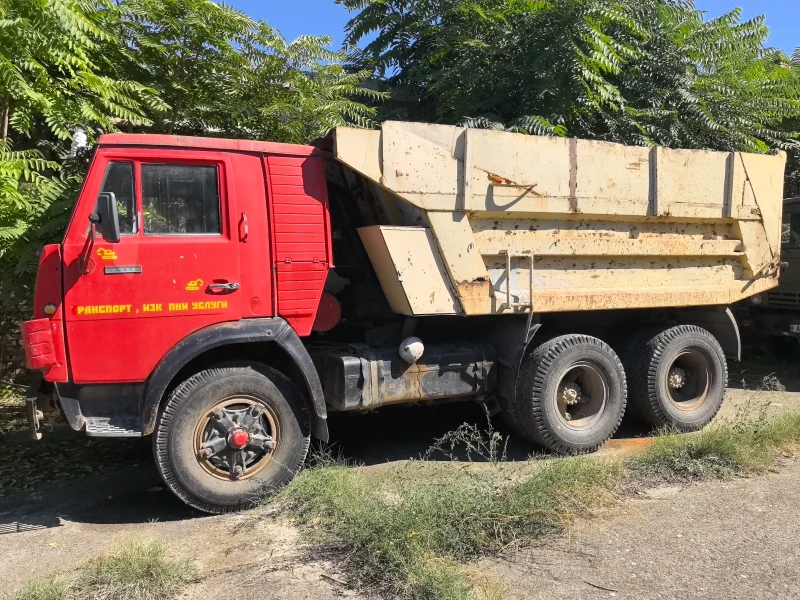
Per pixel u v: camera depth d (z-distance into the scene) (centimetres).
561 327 646
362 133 496
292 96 788
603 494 456
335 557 377
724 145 905
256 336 470
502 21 892
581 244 584
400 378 533
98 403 446
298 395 490
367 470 541
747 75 962
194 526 442
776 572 354
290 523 432
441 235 524
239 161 475
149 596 337
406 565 349
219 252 464
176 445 447
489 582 343
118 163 449
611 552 379
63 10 576
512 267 559
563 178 564
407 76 982
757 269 680
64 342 432
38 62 616
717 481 492
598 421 592
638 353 643
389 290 536
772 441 551
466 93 883
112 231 422
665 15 909
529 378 565
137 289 445
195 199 466
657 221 620
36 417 457
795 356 984
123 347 443
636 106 908
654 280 630
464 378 563
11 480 539
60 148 730
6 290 574
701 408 659
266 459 479
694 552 378
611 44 826
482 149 534
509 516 402
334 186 562
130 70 744
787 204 902
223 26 746
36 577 368
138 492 512
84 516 465
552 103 836
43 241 563
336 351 534
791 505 444
